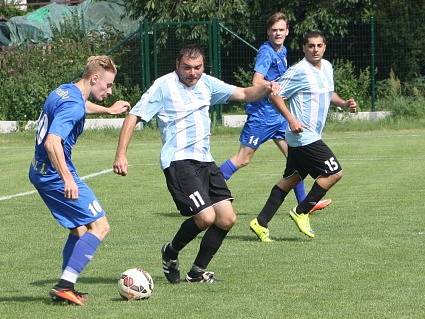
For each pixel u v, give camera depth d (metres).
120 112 15.81
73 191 13.35
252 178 31.42
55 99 13.69
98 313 13.34
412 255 17.53
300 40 57.41
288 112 19.17
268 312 13.16
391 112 53.59
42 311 13.55
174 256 15.45
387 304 13.52
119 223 22.66
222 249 18.75
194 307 13.59
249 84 55.22
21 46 58.38
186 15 56.09
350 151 40.34
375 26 55.94
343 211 23.62
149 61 52.84
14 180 32.41
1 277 16.39
